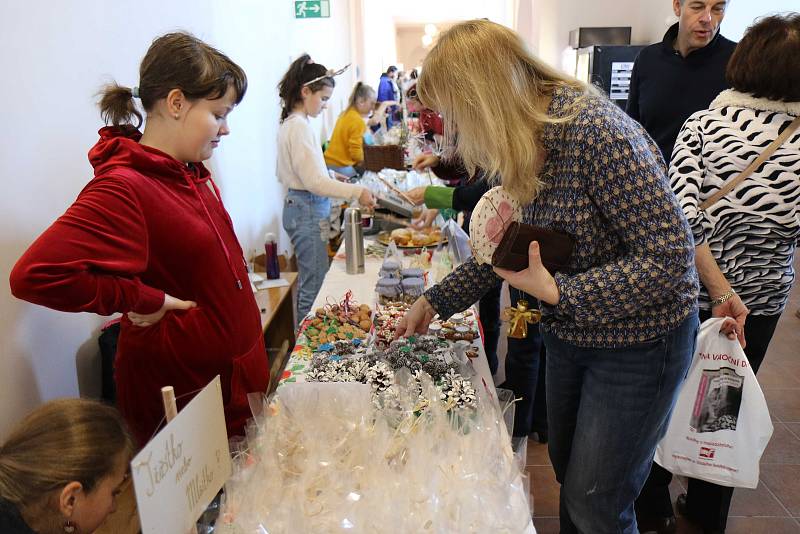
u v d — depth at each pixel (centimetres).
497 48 107
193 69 128
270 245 310
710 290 164
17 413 142
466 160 117
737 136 154
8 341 140
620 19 703
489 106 105
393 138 551
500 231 116
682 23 229
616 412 123
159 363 141
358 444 108
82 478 90
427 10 1376
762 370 329
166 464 77
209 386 89
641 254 105
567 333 124
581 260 115
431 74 111
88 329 177
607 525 132
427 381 125
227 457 96
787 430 271
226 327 144
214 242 139
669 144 243
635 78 257
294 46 520
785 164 151
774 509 220
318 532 92
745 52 151
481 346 171
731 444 165
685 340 120
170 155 135
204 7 293
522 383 241
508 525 95
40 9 156
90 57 183
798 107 148
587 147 104
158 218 126
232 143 331
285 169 321
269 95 425
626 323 117
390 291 206
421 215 288
